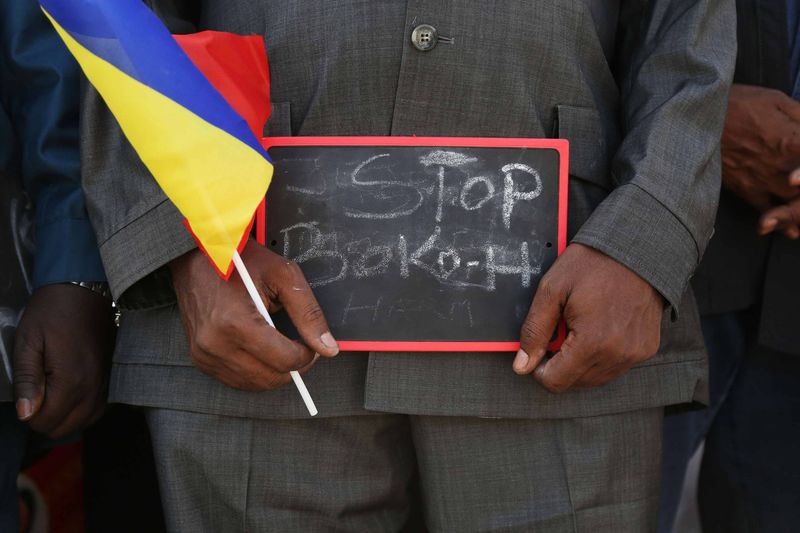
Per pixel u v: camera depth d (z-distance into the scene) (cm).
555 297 173
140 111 162
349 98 183
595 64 193
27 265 214
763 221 228
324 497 190
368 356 186
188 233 176
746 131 229
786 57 234
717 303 244
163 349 189
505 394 184
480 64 181
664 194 177
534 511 188
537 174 181
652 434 194
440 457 190
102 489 258
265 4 188
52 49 208
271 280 173
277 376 175
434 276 181
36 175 208
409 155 181
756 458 250
